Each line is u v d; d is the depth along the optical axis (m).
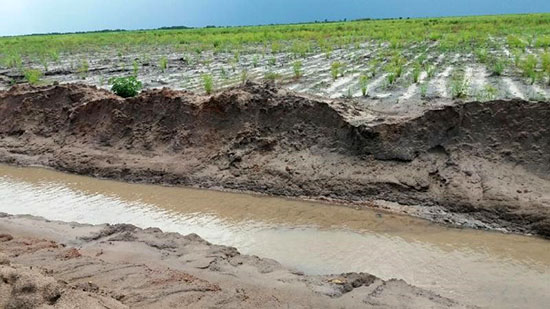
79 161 13.48
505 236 8.60
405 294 6.50
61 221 9.70
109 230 9.00
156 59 28.22
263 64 23.38
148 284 6.50
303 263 8.02
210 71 22.19
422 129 10.51
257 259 7.69
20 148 14.98
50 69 25.58
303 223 9.55
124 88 16.08
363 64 21.45
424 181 9.98
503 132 10.10
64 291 5.45
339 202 10.22
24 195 11.84
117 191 11.84
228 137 12.38
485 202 9.21
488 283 7.20
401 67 18.56
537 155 9.67
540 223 8.56
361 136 10.81
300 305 6.16
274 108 12.16
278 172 11.20
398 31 37.00
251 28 59.75
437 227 9.05
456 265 7.76
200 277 6.99
